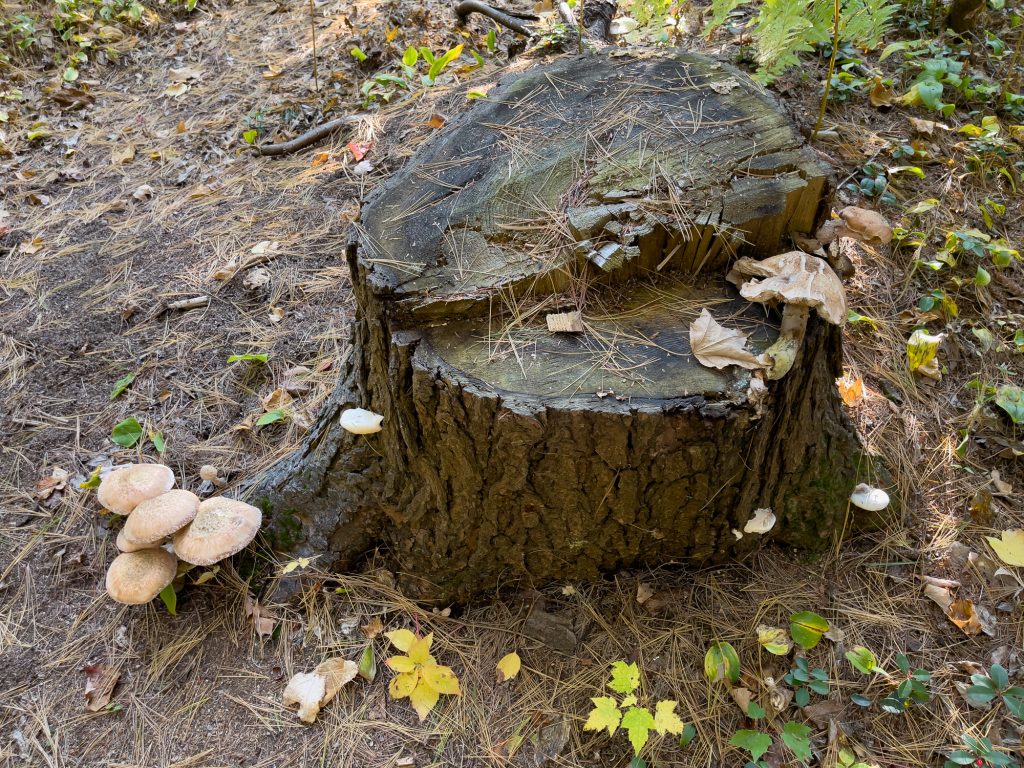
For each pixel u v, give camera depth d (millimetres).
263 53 2121
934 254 1442
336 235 1581
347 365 1186
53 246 1643
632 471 1037
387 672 1138
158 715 1120
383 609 1178
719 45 1794
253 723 1108
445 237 1084
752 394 985
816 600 1154
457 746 1086
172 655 1156
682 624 1139
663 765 1062
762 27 1489
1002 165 1568
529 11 2115
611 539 1120
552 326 1043
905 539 1196
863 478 1186
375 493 1161
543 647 1138
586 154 1141
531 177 1127
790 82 1671
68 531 1263
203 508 1146
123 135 1917
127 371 1431
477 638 1154
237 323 1477
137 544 1127
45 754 1097
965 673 1104
